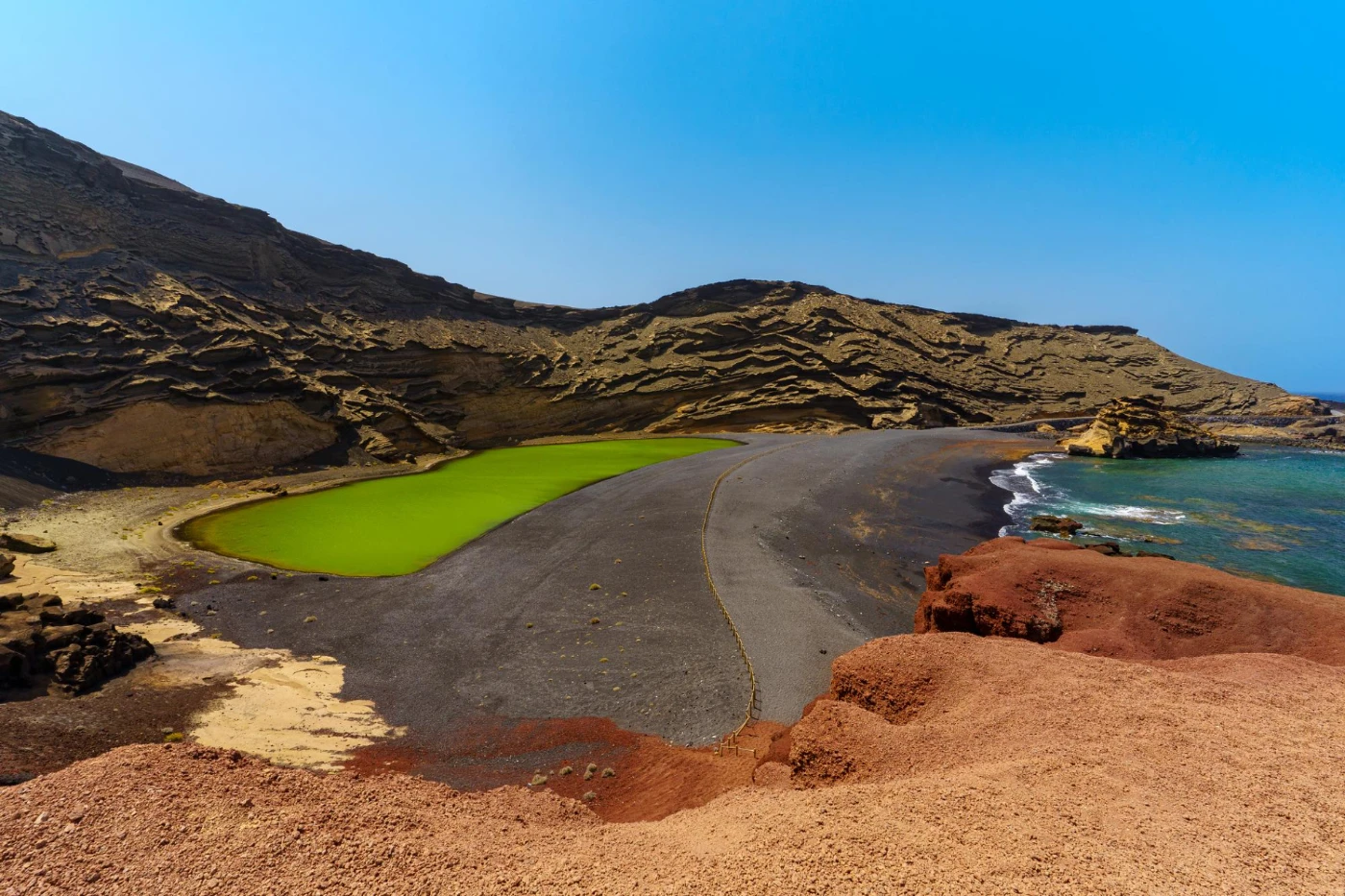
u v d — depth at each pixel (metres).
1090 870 5.81
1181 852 6.07
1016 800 7.17
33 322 40.81
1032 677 11.06
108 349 43.25
